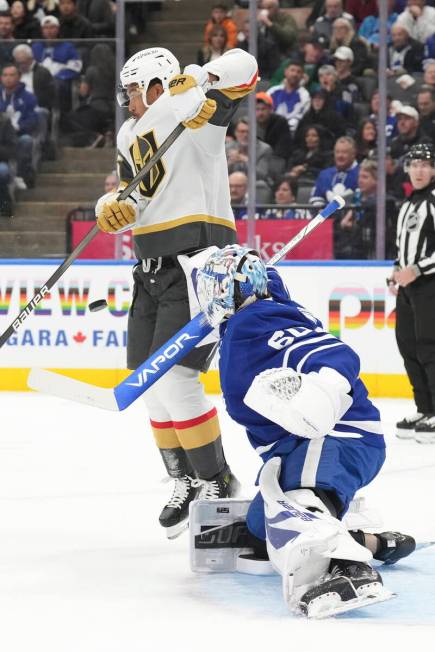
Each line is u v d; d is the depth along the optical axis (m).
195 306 8.83
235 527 8.16
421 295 15.30
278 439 7.61
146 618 7.00
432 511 10.45
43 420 17.03
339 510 7.37
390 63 21.64
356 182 21.00
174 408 9.05
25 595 7.59
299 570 7.07
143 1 22.94
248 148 21.17
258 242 21.25
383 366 20.09
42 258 21.44
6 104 21.39
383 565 8.36
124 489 11.60
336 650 6.32
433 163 15.60
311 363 7.16
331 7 22.02
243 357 7.41
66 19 23.84
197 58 23.52
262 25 21.92
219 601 7.41
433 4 21.67
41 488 11.67
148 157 9.38
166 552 8.87
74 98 21.36
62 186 21.42
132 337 9.71
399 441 15.40
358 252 20.91
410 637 6.57
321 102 21.44
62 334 20.86
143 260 9.44
